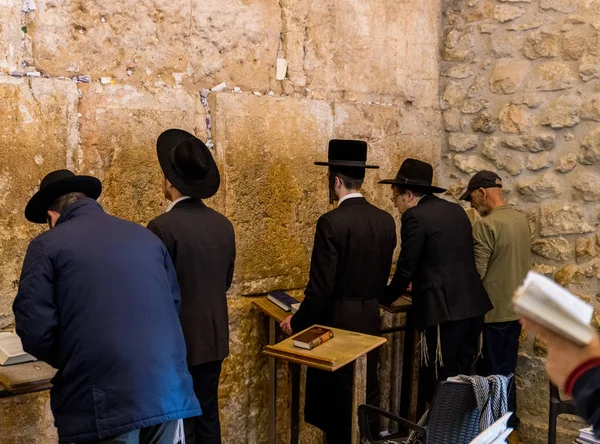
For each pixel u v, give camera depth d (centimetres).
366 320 314
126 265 217
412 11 410
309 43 367
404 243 336
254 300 347
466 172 418
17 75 273
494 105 404
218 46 333
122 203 303
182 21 320
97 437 204
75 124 288
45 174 280
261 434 361
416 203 350
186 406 217
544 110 384
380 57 397
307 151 366
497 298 364
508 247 361
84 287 209
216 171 283
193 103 325
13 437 279
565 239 379
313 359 257
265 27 350
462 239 341
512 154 398
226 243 278
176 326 225
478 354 368
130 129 303
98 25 294
